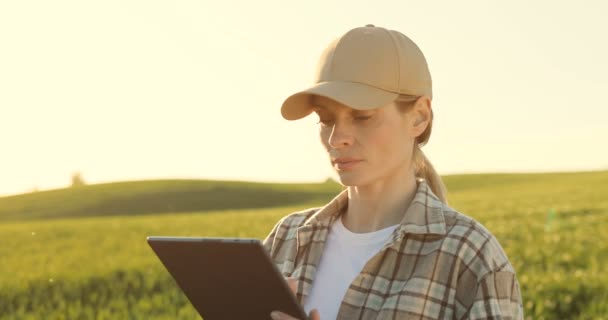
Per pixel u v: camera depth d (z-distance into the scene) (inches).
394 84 103.4
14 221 1804.9
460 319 100.3
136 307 464.4
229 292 98.6
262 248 87.5
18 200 2046.0
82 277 619.8
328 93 101.1
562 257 591.5
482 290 99.3
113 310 486.6
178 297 485.7
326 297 109.6
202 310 106.4
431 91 108.9
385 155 103.9
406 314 100.2
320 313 109.1
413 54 106.2
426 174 116.5
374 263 104.8
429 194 107.5
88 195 2060.8
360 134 103.3
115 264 669.9
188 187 2160.4
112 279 604.1
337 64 105.0
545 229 827.4
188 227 1116.5
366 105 100.7
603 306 415.8
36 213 1889.8
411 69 105.0
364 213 111.3
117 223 1273.4
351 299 104.5
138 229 1133.1
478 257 101.0
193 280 101.4
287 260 117.6
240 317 102.2
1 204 2000.5
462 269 101.0
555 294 450.0
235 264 92.6
